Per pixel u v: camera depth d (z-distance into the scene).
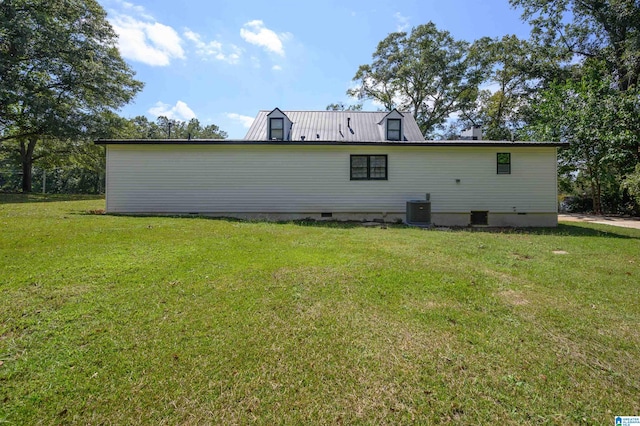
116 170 10.37
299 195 10.65
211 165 10.52
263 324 2.61
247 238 6.27
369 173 10.73
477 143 10.28
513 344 2.38
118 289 3.28
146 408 1.67
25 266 3.90
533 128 16.75
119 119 22.52
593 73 16.11
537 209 10.52
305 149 10.63
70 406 1.67
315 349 2.26
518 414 1.69
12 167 38.56
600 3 17.27
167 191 10.47
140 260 4.35
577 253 5.60
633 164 13.92
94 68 18.89
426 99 25.95
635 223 11.60
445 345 2.35
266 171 10.59
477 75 24.12
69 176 41.81
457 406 1.74
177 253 4.82
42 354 2.11
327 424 1.61
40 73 17.91
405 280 3.77
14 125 18.39
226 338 2.38
